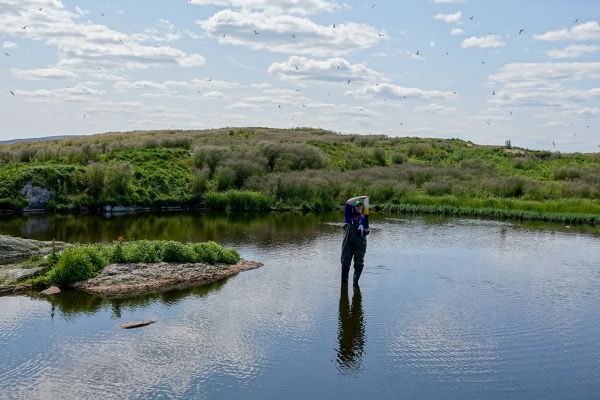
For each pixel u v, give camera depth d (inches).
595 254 918.4
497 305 626.5
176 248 749.9
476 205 1448.1
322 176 1624.0
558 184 1630.2
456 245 975.0
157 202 1422.2
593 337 534.0
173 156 1684.3
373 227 1175.0
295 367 457.4
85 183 1389.0
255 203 1437.0
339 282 704.4
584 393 424.5
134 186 1435.8
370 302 625.6
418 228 1165.7
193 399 402.3
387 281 716.0
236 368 453.1
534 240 1041.5
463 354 488.4
